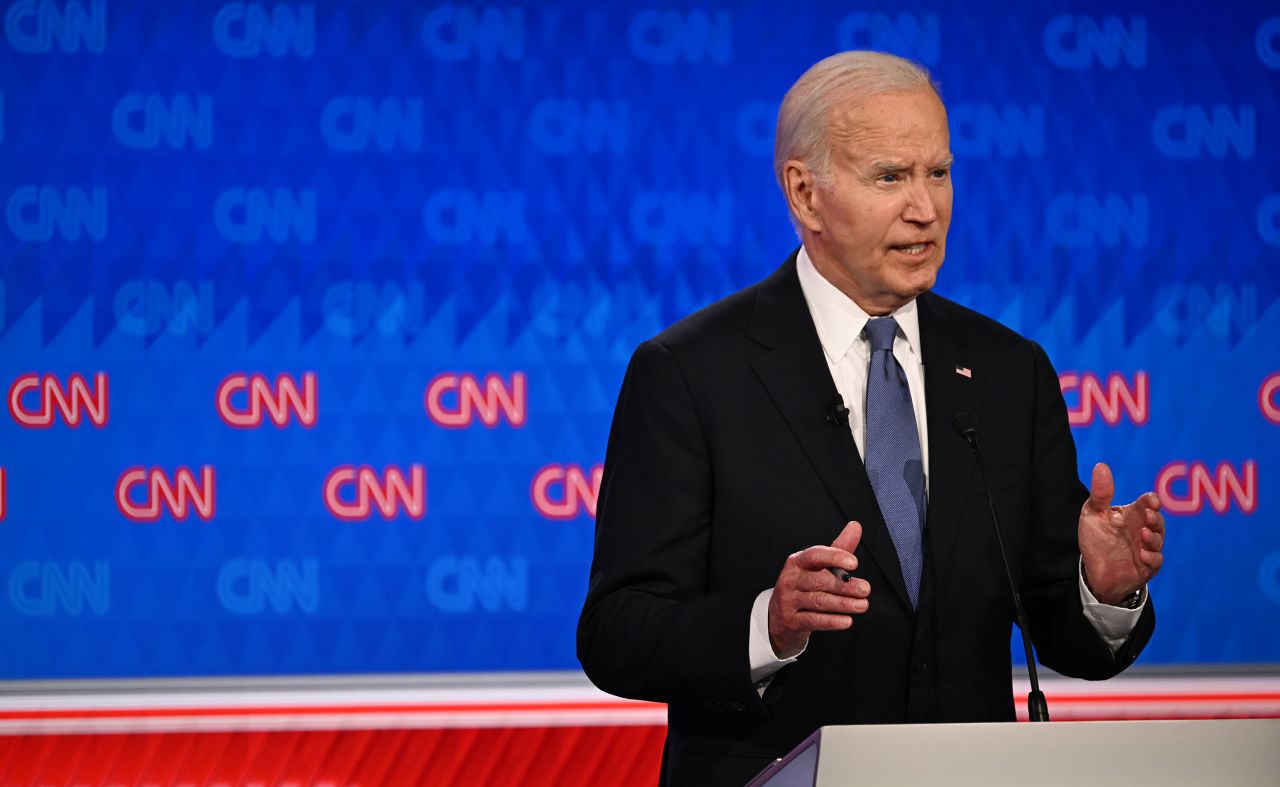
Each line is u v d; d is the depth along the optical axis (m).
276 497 11.39
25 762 11.07
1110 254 12.00
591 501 11.66
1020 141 11.96
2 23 11.23
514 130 11.63
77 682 11.15
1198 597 11.96
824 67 6.28
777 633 5.34
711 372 6.30
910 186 6.06
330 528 11.43
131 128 11.33
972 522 6.16
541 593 11.58
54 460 11.23
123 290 11.30
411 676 11.41
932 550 6.05
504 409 11.59
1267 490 12.04
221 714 11.24
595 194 11.69
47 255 11.25
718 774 6.00
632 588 6.10
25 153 11.24
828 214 6.16
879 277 6.16
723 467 6.15
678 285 11.76
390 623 11.45
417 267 11.53
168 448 11.31
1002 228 11.95
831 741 3.95
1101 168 12.00
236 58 11.41
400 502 11.49
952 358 6.48
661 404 6.29
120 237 11.31
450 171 11.57
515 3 11.64
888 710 5.96
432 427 11.53
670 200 11.76
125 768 11.17
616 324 11.70
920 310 6.61
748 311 6.54
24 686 11.09
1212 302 12.05
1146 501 5.66
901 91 6.10
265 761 11.27
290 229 11.44
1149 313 12.02
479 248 11.59
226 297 11.38
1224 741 4.06
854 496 6.04
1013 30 11.97
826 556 4.96
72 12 11.28
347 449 11.45
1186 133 12.06
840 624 4.99
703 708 6.09
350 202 11.48
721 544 6.14
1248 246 12.08
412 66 11.55
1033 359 6.71
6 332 11.19
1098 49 12.02
